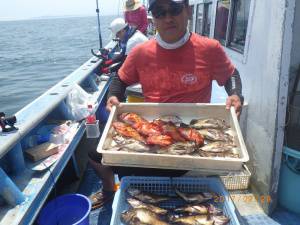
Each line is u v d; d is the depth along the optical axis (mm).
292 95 1123
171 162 830
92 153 1289
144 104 1108
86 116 1655
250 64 1418
